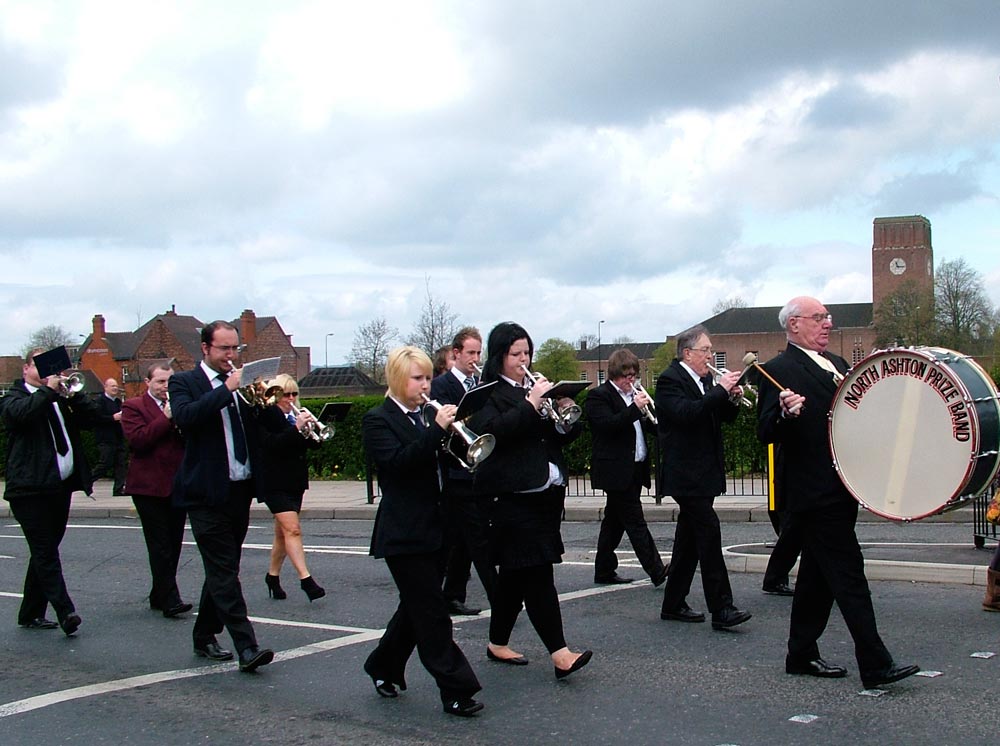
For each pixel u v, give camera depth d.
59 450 8.12
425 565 5.81
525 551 6.25
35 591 8.37
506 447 6.22
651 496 15.81
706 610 8.36
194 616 8.84
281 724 5.77
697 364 7.77
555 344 84.50
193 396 6.89
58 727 5.82
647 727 5.50
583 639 7.48
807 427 6.08
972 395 5.60
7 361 85.50
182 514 9.02
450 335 43.78
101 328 64.00
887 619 7.73
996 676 6.21
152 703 6.22
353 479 21.39
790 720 5.51
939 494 5.71
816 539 6.05
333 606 9.03
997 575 7.85
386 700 6.18
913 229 97.38
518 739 5.39
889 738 5.18
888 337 72.12
